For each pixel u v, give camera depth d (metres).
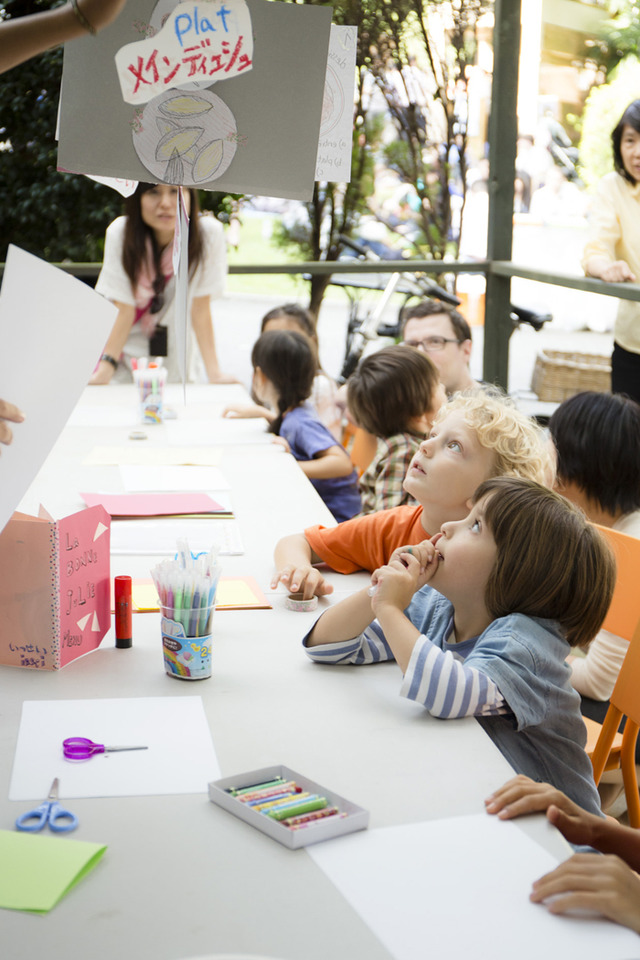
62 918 0.79
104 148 1.54
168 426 2.81
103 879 0.85
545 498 1.25
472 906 0.83
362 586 1.68
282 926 0.79
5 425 1.11
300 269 3.94
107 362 3.40
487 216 4.05
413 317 3.08
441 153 4.77
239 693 1.23
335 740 1.11
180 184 1.58
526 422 1.59
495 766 1.06
